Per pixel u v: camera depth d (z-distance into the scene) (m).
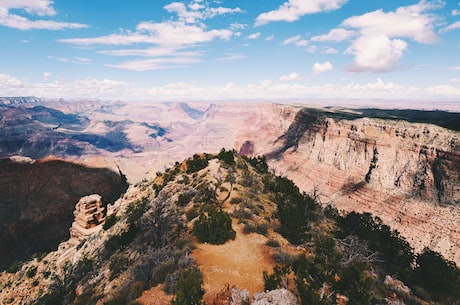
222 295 18.91
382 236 44.75
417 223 97.06
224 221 30.06
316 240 22.23
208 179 55.50
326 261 20.95
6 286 69.25
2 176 189.88
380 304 20.73
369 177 129.25
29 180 196.62
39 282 66.94
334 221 54.97
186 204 44.53
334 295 19.75
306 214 43.56
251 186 51.28
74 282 47.59
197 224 31.08
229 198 43.22
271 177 67.12
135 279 23.59
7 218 166.12
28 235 162.75
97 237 69.38
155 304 19.05
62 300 38.59
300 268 20.44
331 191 144.38
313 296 17.31
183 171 77.94
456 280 32.56
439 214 93.88
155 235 33.50
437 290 33.09
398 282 28.72
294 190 53.47
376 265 37.72
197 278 21.20
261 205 41.84
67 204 186.75
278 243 29.12
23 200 185.12
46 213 175.25
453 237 85.25
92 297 27.22
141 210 56.31
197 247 28.09
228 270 23.30
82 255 64.94
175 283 20.58
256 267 24.12
